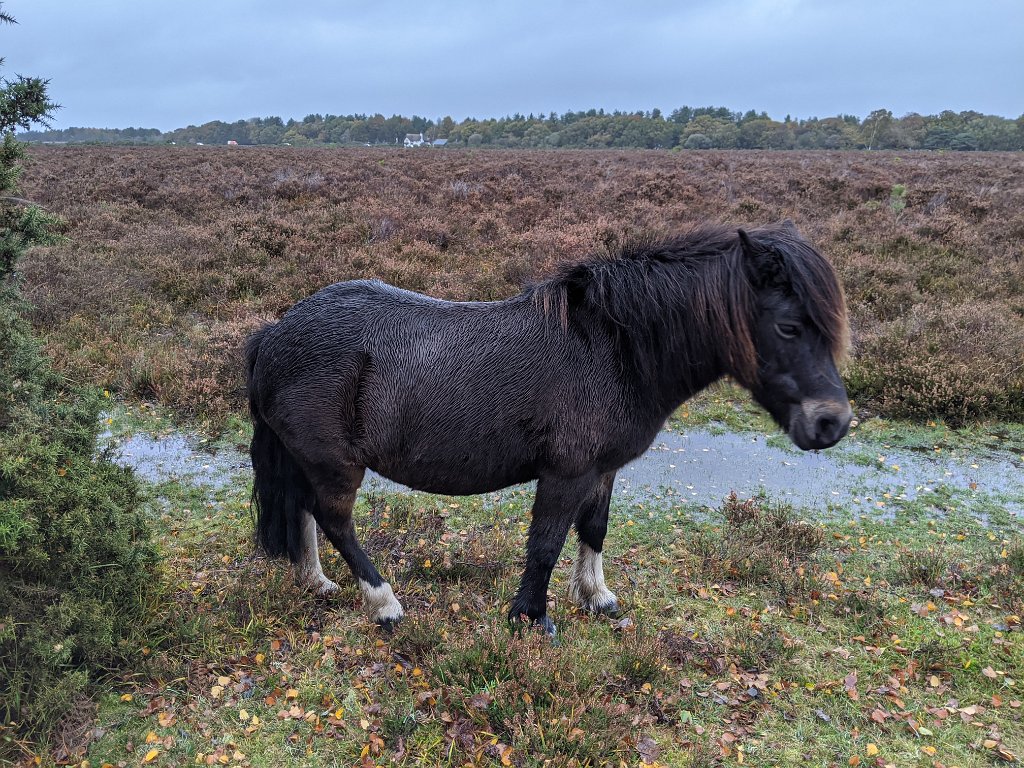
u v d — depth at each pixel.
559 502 2.81
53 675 2.50
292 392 2.84
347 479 2.95
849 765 2.52
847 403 2.48
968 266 9.99
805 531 4.08
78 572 2.64
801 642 3.21
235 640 3.00
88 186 15.08
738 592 3.61
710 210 13.62
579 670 2.76
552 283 2.78
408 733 2.57
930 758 2.57
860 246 10.80
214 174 18.84
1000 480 5.10
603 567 3.84
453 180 18.38
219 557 3.73
